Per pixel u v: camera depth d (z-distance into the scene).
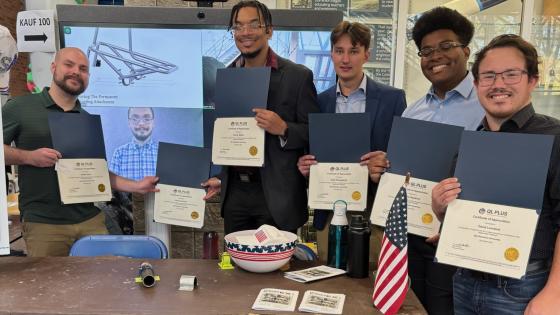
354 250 1.33
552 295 1.06
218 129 1.79
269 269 1.35
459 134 1.43
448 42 1.74
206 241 2.43
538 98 3.36
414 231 1.48
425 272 1.87
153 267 1.42
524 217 1.08
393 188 1.51
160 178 1.98
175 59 2.58
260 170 1.90
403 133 1.51
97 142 2.06
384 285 1.11
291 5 3.33
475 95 1.78
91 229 2.21
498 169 1.11
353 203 1.69
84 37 2.56
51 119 1.94
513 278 1.12
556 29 3.28
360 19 3.33
